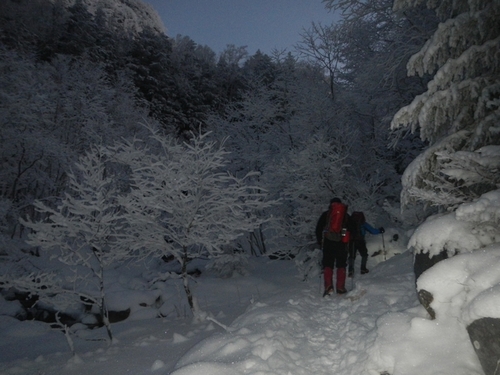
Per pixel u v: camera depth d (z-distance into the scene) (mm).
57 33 29906
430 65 4344
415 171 3969
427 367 2465
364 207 9031
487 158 3018
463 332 2586
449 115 4047
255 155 12516
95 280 9508
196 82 34656
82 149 15016
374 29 10133
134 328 6312
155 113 26922
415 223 7715
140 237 5703
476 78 3871
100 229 5570
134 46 34750
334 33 10148
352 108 11352
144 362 3854
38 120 13344
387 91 9664
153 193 5602
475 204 2787
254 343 3326
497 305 2096
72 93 15609
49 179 12852
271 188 10180
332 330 4184
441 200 3266
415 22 8328
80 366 3969
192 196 5660
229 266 9961
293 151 10383
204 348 3500
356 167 10547
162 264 11750
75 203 5375
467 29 3959
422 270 3393
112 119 16828
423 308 3156
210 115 15680
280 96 13852
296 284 8570
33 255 11000
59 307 5344
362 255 7582
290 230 9461
